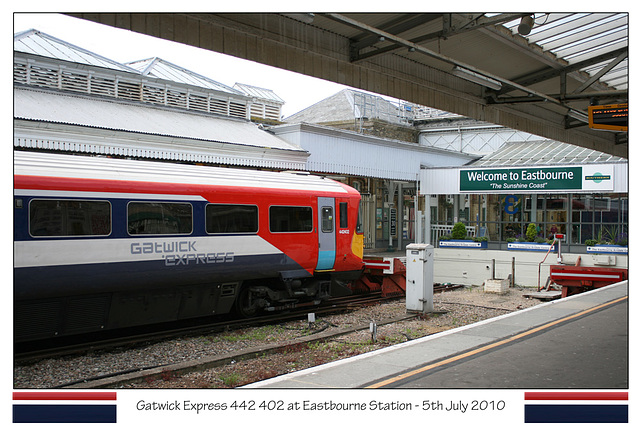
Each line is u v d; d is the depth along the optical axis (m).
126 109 15.34
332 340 9.28
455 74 10.07
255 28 7.59
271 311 11.75
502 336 8.05
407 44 8.11
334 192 12.62
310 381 5.87
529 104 14.07
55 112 12.73
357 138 20.44
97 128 12.43
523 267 20.12
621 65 11.84
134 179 9.04
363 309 12.80
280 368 7.51
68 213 8.20
